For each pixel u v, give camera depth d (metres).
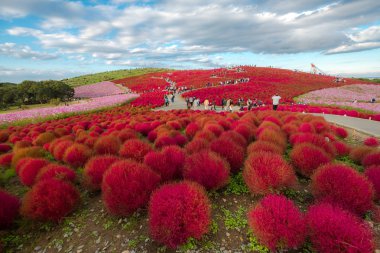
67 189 4.41
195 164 4.54
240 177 5.17
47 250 3.58
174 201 3.19
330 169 4.11
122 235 3.68
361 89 38.06
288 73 58.00
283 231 2.96
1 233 3.98
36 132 11.87
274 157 4.50
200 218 3.27
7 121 18.94
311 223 3.03
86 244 3.58
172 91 43.28
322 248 2.85
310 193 4.61
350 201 3.68
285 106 21.59
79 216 4.32
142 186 4.04
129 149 5.93
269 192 4.23
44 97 46.25
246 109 24.03
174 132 8.72
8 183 6.19
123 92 53.38
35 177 5.45
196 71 77.94
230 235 3.51
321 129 9.23
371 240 2.76
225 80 49.31
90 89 63.91
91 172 5.07
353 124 12.28
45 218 4.07
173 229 3.15
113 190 3.91
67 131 11.68
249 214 3.45
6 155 7.57
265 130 7.22
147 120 14.60
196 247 3.30
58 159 7.10
